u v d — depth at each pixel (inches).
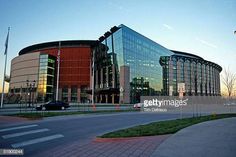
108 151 319.9
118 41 2655.0
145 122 754.8
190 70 4244.6
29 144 376.2
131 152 312.8
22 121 743.7
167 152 302.4
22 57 3919.8
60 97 3690.9
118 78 2610.7
